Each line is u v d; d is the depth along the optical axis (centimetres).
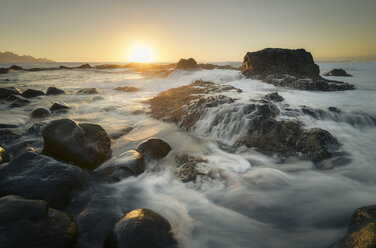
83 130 443
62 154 407
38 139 545
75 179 330
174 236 248
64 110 888
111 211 310
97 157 432
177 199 347
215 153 511
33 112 806
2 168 317
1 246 199
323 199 329
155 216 263
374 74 2175
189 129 670
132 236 228
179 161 463
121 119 787
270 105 639
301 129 534
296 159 458
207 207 326
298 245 250
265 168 432
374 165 419
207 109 696
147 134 635
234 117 612
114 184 372
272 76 1467
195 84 1193
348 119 637
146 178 407
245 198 339
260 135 545
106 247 235
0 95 1146
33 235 216
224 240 263
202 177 394
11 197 248
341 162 429
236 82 1476
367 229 211
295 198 335
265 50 1731
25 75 3067
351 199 323
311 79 1282
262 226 285
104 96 1280
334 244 228
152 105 948
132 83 1992
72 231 241
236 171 417
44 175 315
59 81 2216
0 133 573
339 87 1171
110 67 6003
